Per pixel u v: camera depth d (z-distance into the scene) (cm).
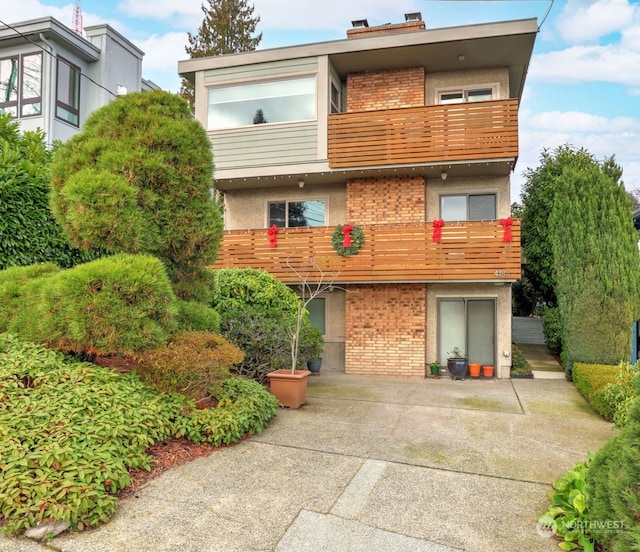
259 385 707
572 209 1025
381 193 1177
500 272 1030
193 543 330
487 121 1046
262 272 1017
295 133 1159
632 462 287
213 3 2311
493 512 390
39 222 697
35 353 522
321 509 387
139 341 504
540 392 913
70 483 353
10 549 312
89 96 1639
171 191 643
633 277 986
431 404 801
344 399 838
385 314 1165
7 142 742
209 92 1232
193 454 497
